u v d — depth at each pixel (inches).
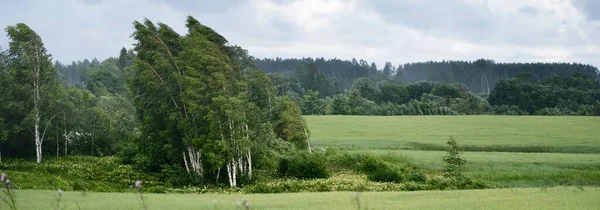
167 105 2433.6
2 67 3132.4
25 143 3319.4
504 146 3585.1
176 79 2422.5
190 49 2420.0
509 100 7534.5
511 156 3002.0
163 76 2431.1
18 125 3110.2
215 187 2230.6
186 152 2586.1
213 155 2236.7
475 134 4468.5
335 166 2773.1
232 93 2412.6
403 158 2844.5
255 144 2402.8
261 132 2480.3
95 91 6609.3
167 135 2445.9
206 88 2380.7
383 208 1013.8
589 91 7672.2
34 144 3319.4
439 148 3617.1
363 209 978.7
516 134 4404.5
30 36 3090.6
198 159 2420.0
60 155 3516.2
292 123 3048.7
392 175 2228.1
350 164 2765.7
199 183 2346.2
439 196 1327.5
